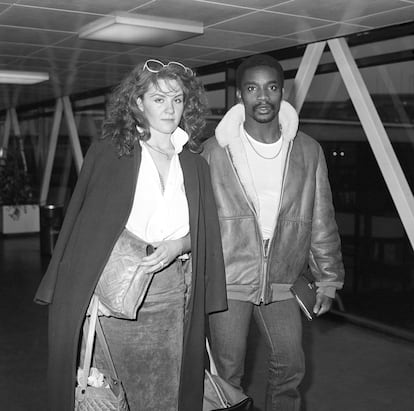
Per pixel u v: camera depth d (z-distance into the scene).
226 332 2.45
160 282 2.07
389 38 5.14
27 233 11.95
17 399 3.71
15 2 4.33
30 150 12.95
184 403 2.10
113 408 1.93
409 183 5.22
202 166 2.17
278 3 4.27
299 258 2.49
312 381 4.06
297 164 2.46
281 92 2.39
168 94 1.98
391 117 5.24
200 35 5.51
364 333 5.24
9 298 6.51
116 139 2.00
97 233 1.96
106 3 4.33
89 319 2.00
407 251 5.29
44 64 7.46
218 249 2.18
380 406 3.63
